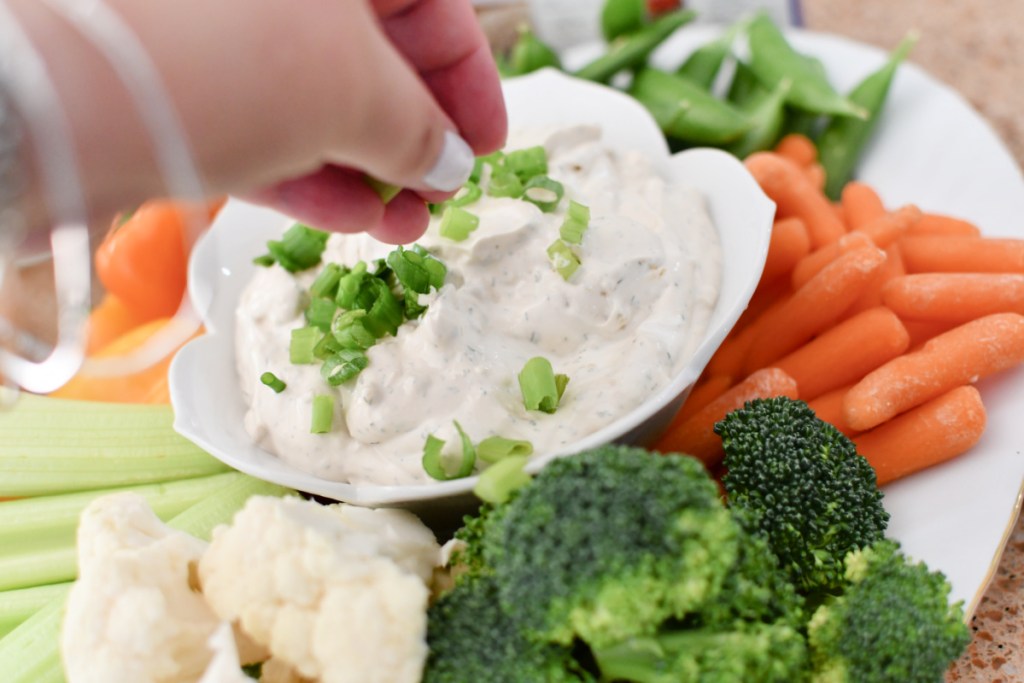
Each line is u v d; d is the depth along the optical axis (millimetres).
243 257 467
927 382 410
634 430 381
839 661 332
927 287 437
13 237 278
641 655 323
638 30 548
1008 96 548
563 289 402
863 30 599
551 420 387
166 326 489
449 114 368
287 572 337
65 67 263
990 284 432
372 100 296
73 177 272
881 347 432
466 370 389
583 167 445
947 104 513
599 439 371
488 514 350
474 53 361
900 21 600
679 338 399
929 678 333
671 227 424
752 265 408
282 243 442
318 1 286
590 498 323
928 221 480
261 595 339
